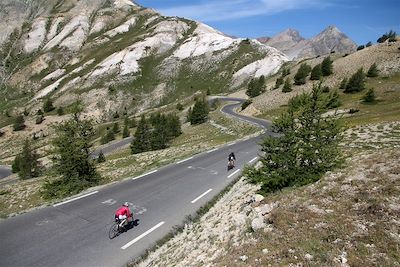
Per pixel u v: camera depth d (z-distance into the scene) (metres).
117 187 22.34
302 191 13.09
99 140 101.44
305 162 16.00
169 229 15.80
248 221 11.83
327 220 10.41
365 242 9.08
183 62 186.75
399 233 9.17
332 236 9.57
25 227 15.22
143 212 17.92
